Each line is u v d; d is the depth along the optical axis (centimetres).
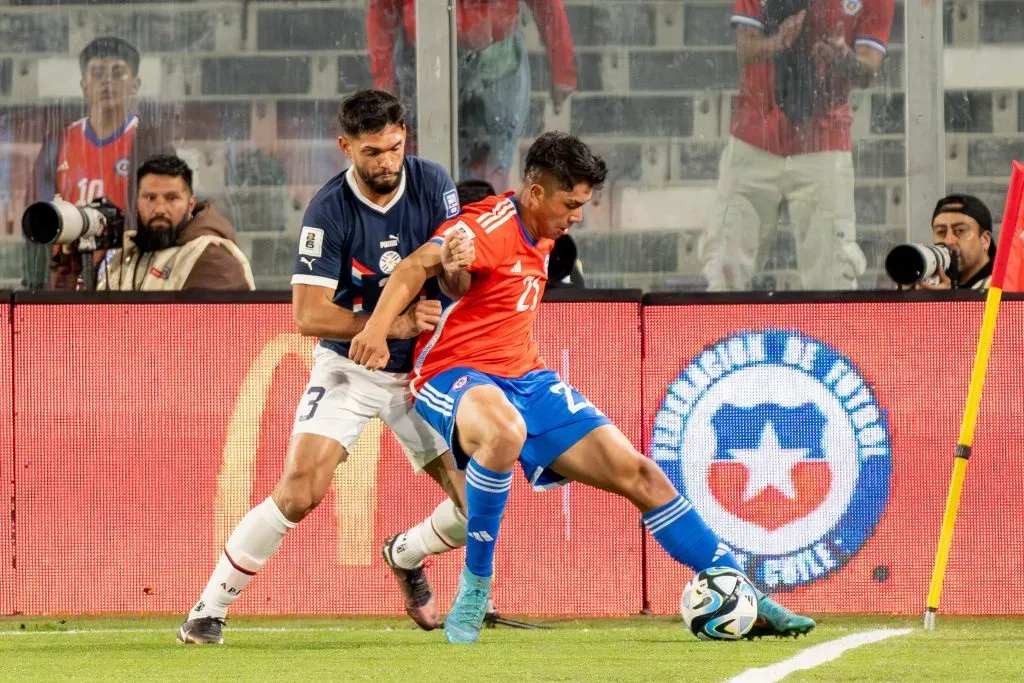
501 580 1838
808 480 1838
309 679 1169
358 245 1570
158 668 1278
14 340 1839
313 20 2214
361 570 1844
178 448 1841
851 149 2212
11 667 1302
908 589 1828
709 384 1839
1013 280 1820
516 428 1409
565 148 1440
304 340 1839
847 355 1836
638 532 1844
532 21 2206
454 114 2191
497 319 1481
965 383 1828
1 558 1839
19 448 1839
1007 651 1359
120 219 2052
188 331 1841
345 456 1617
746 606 1449
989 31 2208
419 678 1165
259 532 1568
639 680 1130
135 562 1841
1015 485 1825
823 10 2195
